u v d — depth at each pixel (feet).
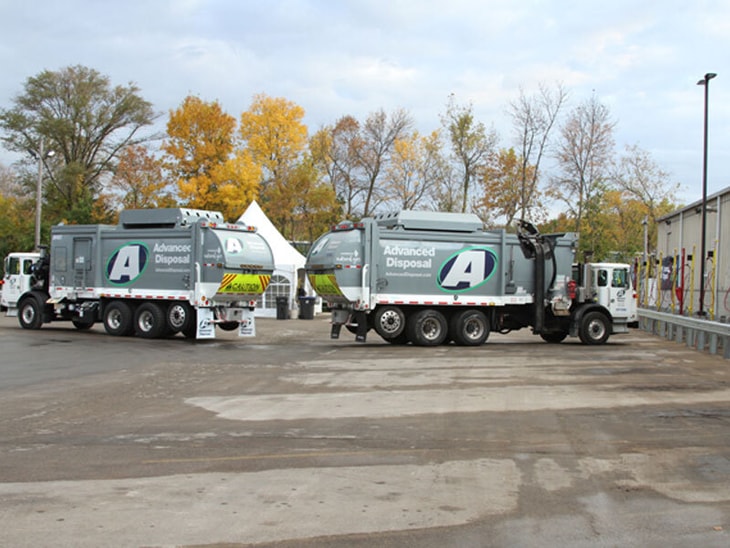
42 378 44.93
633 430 30.32
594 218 149.79
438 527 18.03
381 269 68.18
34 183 171.53
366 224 67.41
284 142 181.47
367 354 60.95
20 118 164.96
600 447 27.12
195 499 20.12
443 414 33.37
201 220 70.13
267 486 21.47
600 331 74.38
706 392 41.06
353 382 43.80
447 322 71.46
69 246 78.74
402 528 17.93
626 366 53.78
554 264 73.72
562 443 27.71
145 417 32.30
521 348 68.90
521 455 25.71
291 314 113.91
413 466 23.98
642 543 17.03
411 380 44.80
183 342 70.90
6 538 16.85
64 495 20.35
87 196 159.63
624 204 189.78
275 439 27.86
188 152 172.45
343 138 194.08
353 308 67.72
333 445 26.91
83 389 40.57
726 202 101.19
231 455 25.27
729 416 33.65
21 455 25.09
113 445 26.71
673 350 68.23
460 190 164.96
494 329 73.87
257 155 180.86
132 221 75.20
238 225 72.38
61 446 26.53
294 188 178.09
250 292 72.18
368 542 16.96
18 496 20.21
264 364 53.11
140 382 43.42
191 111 169.58
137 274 74.23
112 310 75.87
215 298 70.18
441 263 69.97
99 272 76.69
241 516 18.69
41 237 151.53
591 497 20.75
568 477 22.85
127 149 169.89
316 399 37.40
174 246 71.97
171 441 27.43
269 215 182.19
